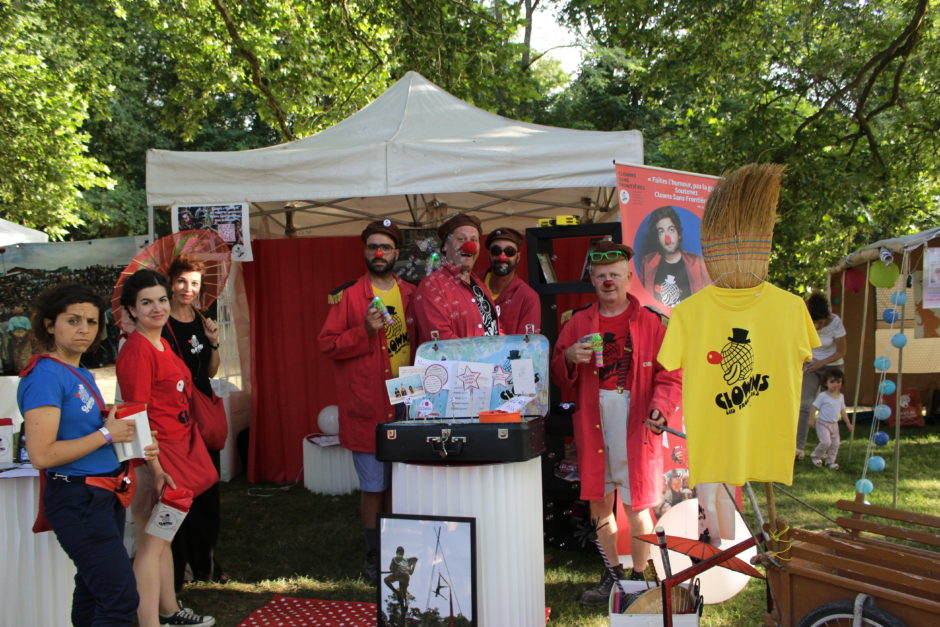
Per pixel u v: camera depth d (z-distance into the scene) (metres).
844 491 5.63
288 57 11.39
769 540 2.55
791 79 10.49
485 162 4.38
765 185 2.46
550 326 4.43
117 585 2.50
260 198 4.54
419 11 10.10
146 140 19.56
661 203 4.11
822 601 2.47
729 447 2.49
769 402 2.46
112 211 18.03
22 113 12.24
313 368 6.35
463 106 5.45
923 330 8.27
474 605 2.72
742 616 3.42
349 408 4.02
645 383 3.35
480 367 3.14
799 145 9.64
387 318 3.81
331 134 5.30
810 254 10.16
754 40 10.40
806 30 10.62
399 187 4.43
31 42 12.34
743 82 10.75
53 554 2.96
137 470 3.38
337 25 10.51
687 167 11.03
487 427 2.75
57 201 13.32
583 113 22.48
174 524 3.03
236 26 11.05
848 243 10.23
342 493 5.82
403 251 5.73
